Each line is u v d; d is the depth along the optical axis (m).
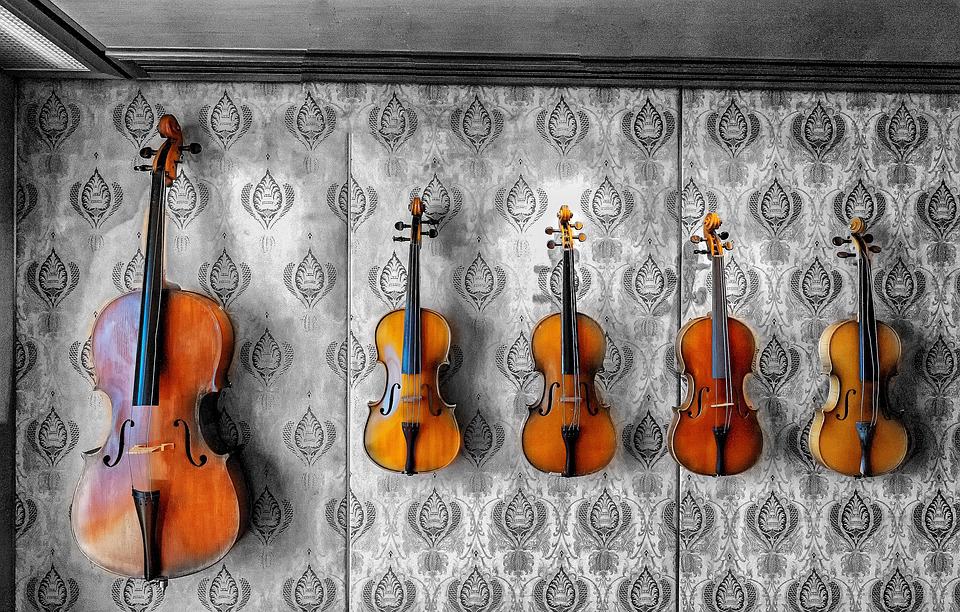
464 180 2.80
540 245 2.81
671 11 2.23
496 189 2.80
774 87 2.83
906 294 2.86
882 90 2.85
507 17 2.29
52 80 2.72
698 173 2.83
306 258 2.78
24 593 2.70
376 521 2.77
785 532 2.81
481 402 2.79
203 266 2.75
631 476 2.80
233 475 2.43
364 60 2.59
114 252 2.75
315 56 2.56
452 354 2.78
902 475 2.84
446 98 2.80
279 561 2.75
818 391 2.81
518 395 2.79
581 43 2.48
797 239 2.84
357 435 2.78
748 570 2.81
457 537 2.78
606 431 2.54
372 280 2.79
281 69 2.66
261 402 2.76
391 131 2.80
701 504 2.81
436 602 2.78
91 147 2.73
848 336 2.61
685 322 2.81
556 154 2.82
